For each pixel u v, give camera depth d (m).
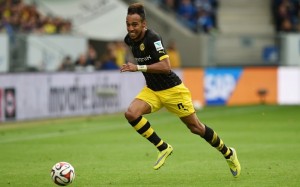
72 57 76.69
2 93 64.12
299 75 90.31
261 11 108.75
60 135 55.59
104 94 75.69
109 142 50.56
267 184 31.48
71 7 86.94
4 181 33.19
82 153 44.16
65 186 30.66
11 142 50.75
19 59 70.88
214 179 33.09
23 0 85.19
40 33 80.62
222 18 106.25
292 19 106.12
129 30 30.83
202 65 93.19
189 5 101.06
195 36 94.38
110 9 87.62
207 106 85.88
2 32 77.94
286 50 91.88
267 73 90.94
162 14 98.00
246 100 90.12
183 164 38.50
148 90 32.09
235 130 58.84
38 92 68.00
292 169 36.19
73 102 72.06
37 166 38.38
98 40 82.06
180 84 31.78
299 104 88.38
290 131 57.53
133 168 37.22
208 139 32.16
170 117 73.25
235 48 93.44
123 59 83.38
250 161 39.50
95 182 32.56
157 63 30.69
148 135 31.62
